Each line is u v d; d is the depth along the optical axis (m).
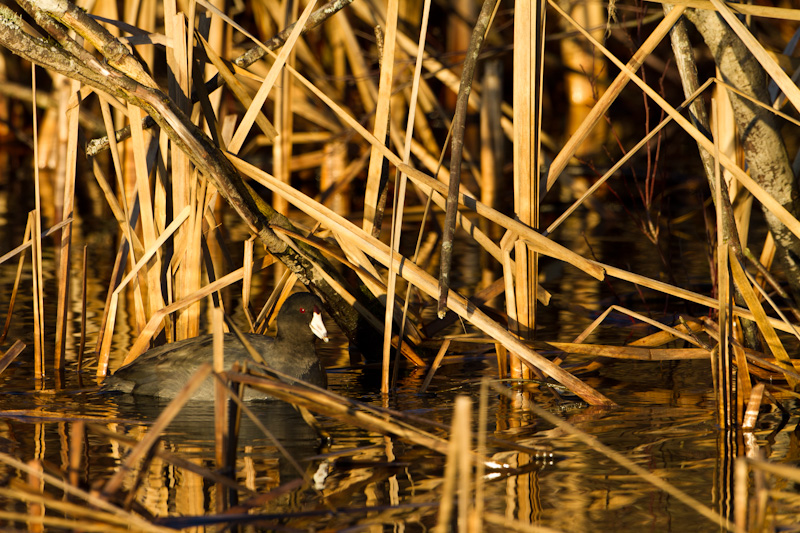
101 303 10.72
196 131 7.46
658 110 20.08
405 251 13.74
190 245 7.82
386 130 8.06
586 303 10.80
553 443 6.14
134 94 7.26
